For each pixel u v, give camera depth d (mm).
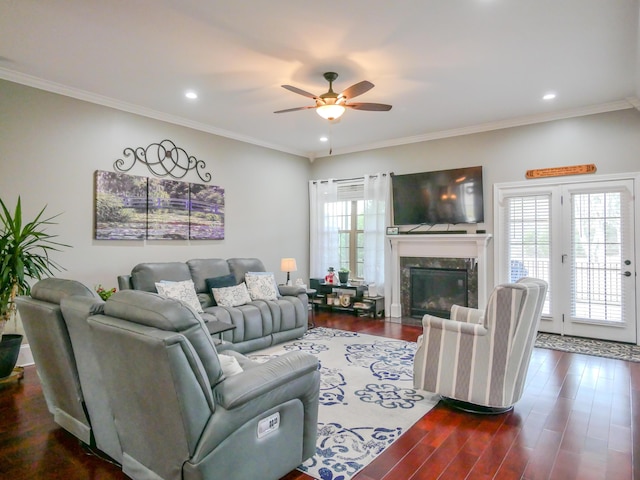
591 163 4754
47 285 2355
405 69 3643
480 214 5441
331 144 6500
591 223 4789
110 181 4406
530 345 2840
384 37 3072
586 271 4840
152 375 1598
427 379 2988
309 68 3621
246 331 4230
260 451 1861
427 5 2648
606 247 4711
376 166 6449
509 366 2732
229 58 3422
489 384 2771
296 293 5059
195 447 1617
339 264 6824
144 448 1842
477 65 3561
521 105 4629
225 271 5008
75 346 2109
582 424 2674
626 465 2188
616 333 4684
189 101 4484
